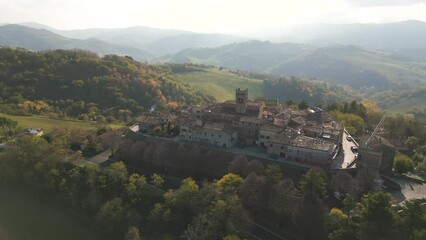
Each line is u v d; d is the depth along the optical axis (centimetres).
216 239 13012
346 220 12225
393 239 11012
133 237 13475
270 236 13475
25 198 17475
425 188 15200
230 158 17862
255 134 19650
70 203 16675
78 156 19362
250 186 14388
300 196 13862
